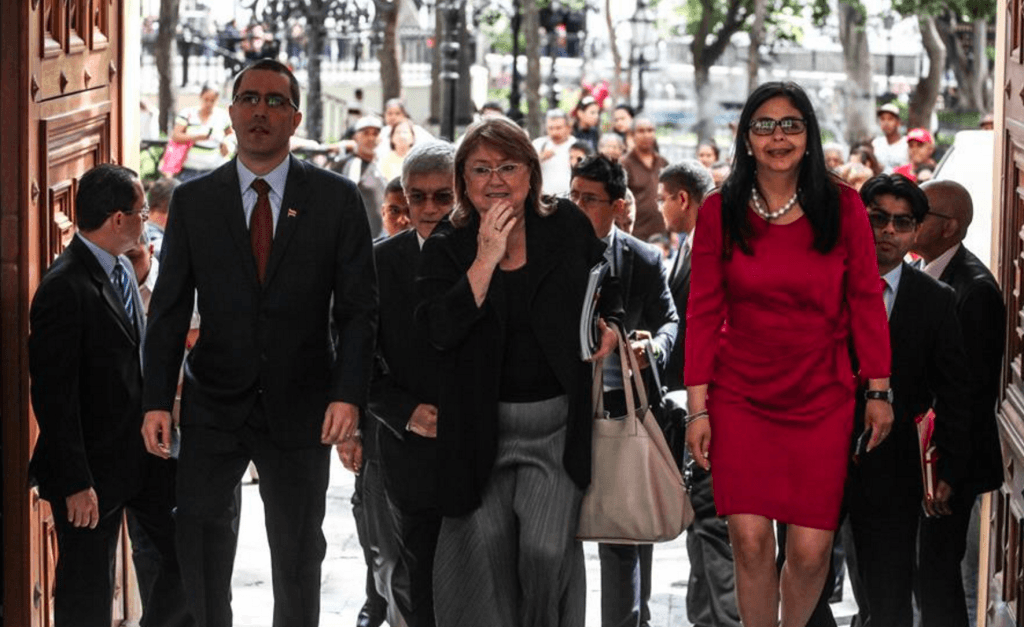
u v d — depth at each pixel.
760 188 7.74
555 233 7.88
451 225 8.00
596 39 61.19
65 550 8.52
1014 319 9.30
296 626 8.41
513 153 7.77
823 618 8.55
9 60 8.09
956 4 37.19
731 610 9.31
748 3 46.00
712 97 55.00
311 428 8.27
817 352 7.81
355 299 8.23
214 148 22.92
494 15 40.84
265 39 31.95
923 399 8.60
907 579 8.49
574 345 7.79
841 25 50.47
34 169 8.27
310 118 26.70
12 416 8.28
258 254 8.22
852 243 7.77
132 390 8.61
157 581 8.94
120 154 10.02
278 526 8.34
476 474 7.81
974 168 13.35
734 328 7.88
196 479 8.19
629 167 21.45
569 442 7.81
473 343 7.79
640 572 9.95
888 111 28.30
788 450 7.88
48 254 8.50
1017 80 9.19
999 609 9.15
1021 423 8.73
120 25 10.04
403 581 8.98
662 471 7.98
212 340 8.19
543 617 7.96
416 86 48.09
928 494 8.83
